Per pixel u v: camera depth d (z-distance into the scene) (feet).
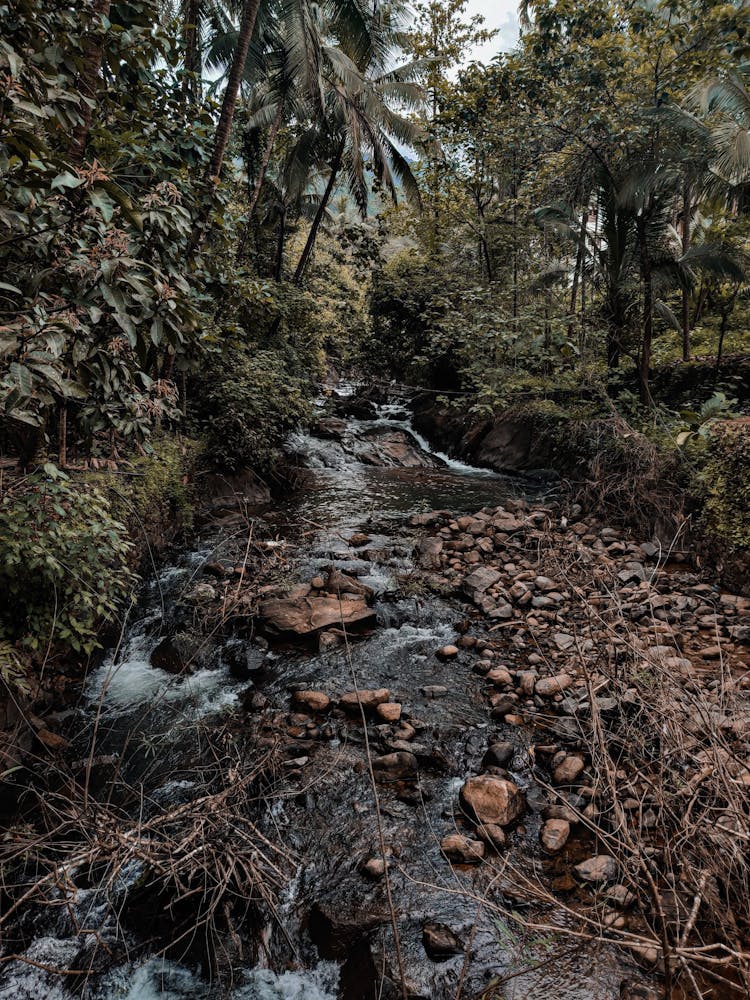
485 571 20.36
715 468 20.06
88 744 12.18
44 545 11.41
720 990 7.13
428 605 18.69
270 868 9.03
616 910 8.17
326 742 12.25
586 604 12.88
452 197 47.73
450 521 26.86
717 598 18.07
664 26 28.53
